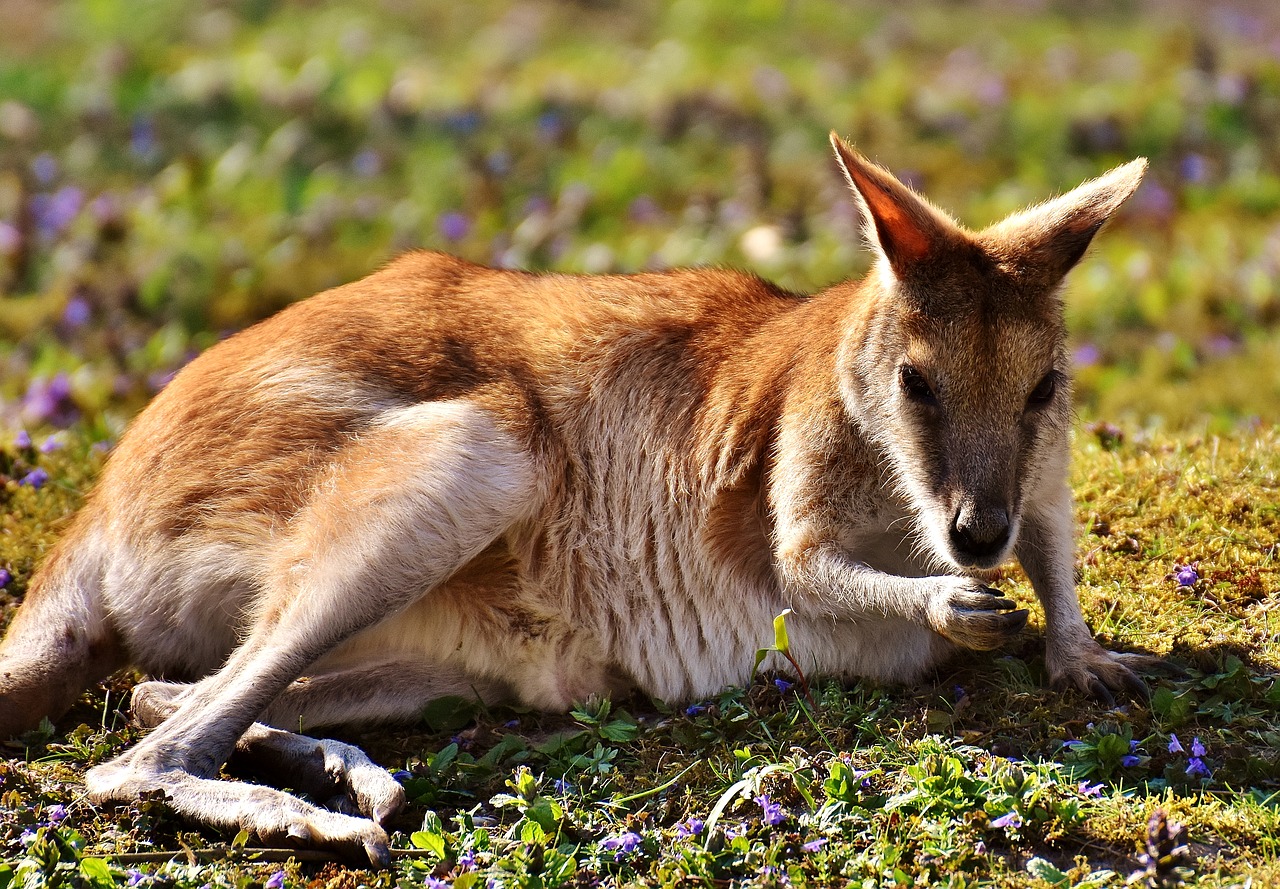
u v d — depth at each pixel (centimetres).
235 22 2953
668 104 2306
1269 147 2181
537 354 898
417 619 855
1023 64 2675
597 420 894
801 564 852
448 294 921
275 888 659
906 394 820
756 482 887
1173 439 1145
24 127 2302
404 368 878
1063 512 860
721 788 738
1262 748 736
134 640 866
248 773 792
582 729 837
